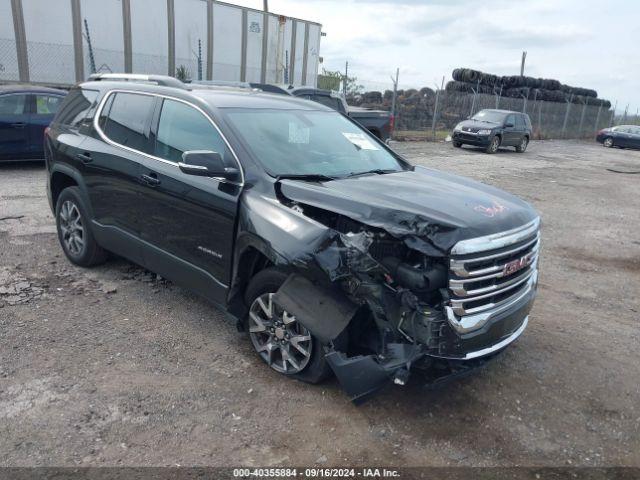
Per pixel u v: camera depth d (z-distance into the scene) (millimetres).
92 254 5492
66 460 2980
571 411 3785
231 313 4145
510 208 3857
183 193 4297
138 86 5117
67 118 5812
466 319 3363
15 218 7246
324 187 3861
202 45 18453
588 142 37375
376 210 3463
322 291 3482
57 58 15648
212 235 4121
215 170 3918
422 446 3309
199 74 18484
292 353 3820
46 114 10969
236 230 3957
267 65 20531
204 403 3562
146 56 17266
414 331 3336
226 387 3750
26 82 15258
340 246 3354
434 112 25750
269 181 3932
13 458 2967
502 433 3484
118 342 4238
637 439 3527
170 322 4613
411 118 27938
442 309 3344
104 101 5355
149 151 4719
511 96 34031
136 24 16844
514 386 4031
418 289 3320
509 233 3527
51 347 4090
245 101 4730
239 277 3988
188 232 4324
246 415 3475
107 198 5066
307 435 3332
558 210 10836
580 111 40062
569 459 3291
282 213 3682
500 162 18906
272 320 3859
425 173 4852
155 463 3010
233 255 3992
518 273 3748
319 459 3143
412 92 28500
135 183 4723
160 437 3219
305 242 3428
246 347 4289
